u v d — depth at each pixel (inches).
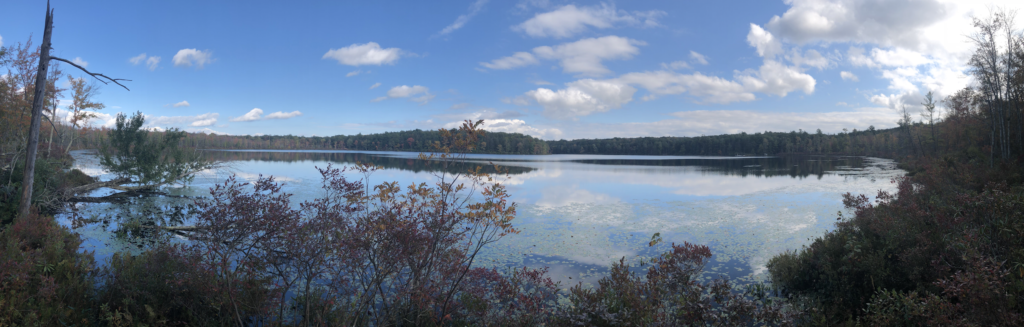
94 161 1461.6
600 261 407.5
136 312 229.3
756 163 2559.1
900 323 219.5
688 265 239.3
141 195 828.0
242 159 2452.0
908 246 291.7
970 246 227.6
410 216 226.8
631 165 2298.2
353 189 226.2
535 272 288.2
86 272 289.4
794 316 196.4
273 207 201.5
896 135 3484.3
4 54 756.0
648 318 217.5
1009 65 876.6
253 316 236.5
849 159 3117.6
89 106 1073.5
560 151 6077.8
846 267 298.4
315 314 235.8
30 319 202.5
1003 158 803.4
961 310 198.7
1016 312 184.5
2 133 721.6
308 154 3887.8
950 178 597.0
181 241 447.8
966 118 1249.4
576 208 728.3
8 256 263.0
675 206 753.6
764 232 533.6
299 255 198.8
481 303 265.0
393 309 228.4
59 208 637.9
